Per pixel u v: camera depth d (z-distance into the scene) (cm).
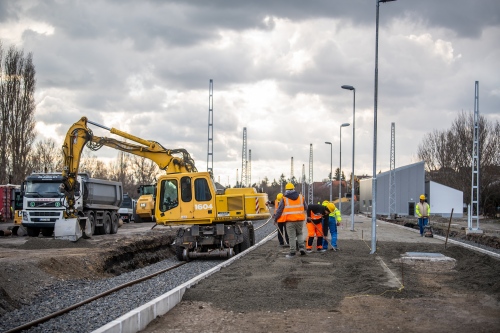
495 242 2914
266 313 980
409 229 3712
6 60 4753
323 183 11975
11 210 4409
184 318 950
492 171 6838
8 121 4731
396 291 1158
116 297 1259
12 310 1196
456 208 7038
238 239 2173
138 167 7425
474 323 891
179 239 2159
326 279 1338
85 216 2914
